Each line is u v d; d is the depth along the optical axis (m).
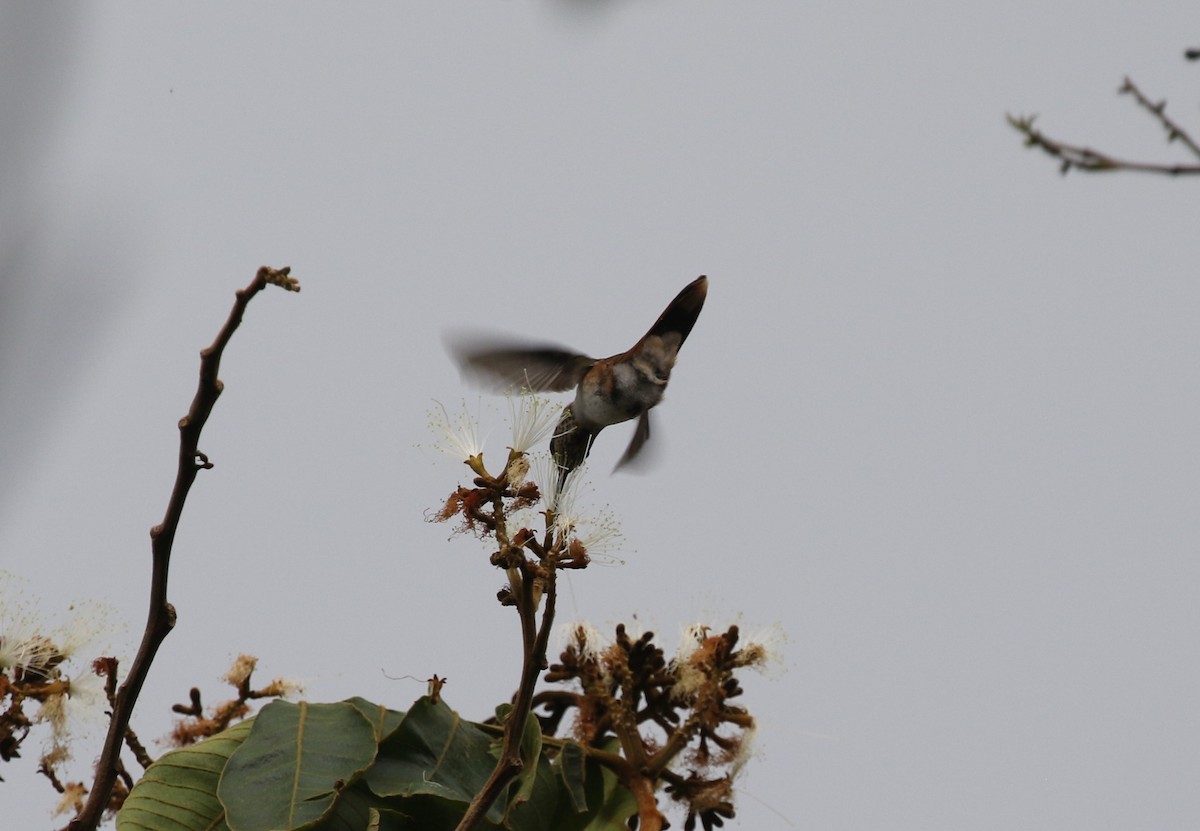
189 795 8.71
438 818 8.62
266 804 8.42
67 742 8.56
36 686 8.52
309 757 8.70
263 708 8.99
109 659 8.67
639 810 8.86
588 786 9.09
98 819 7.46
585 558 7.73
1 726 8.42
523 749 8.84
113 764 7.47
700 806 9.02
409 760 8.76
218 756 8.91
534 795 8.83
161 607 7.45
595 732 9.29
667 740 9.27
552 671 9.45
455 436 8.11
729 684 9.35
